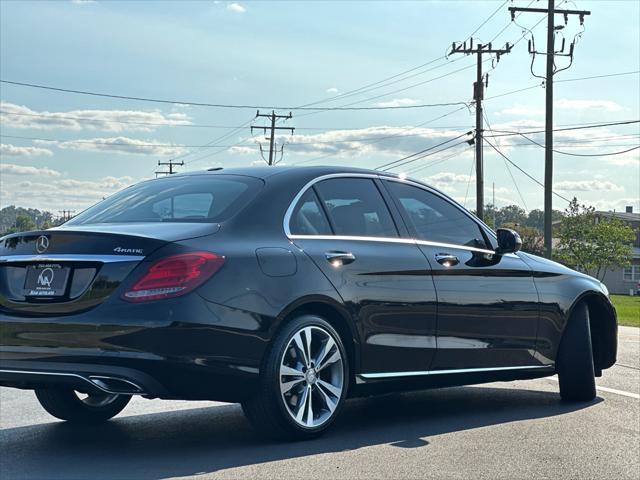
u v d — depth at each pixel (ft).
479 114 129.70
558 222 327.67
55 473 14.93
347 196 19.25
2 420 20.38
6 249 16.80
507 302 21.39
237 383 16.10
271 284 16.58
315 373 17.30
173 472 14.94
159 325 15.19
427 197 21.17
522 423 19.83
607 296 24.21
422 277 19.53
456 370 20.33
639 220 337.11
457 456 16.38
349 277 18.04
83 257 15.75
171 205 17.98
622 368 29.73
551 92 115.44
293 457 16.03
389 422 19.83
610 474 15.28
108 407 19.99
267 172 18.83
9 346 15.87
